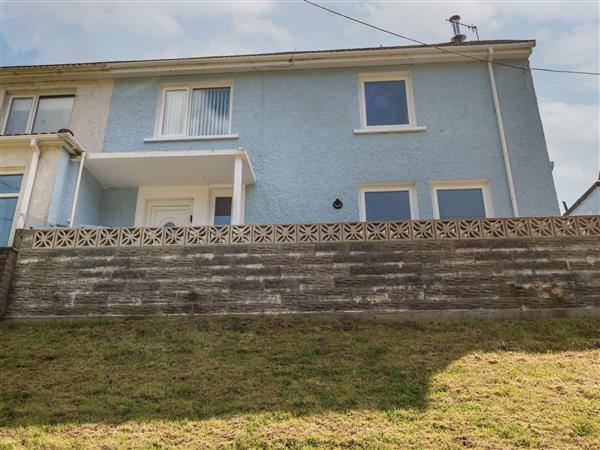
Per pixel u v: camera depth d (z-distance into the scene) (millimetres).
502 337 7777
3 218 10969
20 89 14555
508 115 13438
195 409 5789
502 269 8969
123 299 9117
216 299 9031
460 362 6914
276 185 13188
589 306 8727
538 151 13055
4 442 5125
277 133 13688
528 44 13641
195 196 13477
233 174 12938
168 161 12234
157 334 8117
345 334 8016
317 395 6055
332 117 13750
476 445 4973
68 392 6254
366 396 6012
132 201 13492
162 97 14430
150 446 5047
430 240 9188
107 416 5664
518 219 9289
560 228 9234
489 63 13945
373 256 9133
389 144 13352
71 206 11742
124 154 11977
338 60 14039
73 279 9312
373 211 12906
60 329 8484
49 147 11523
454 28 16719
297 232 9375
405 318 8711
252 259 9242
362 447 4984
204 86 14492
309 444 5047
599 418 5379
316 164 13297
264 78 14305
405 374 6566
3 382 6555
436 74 14000
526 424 5320
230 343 7727
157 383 6430
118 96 14367
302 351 7367
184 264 9273
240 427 5383
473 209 12781
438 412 5613
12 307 9195
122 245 9477
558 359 6953
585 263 8977
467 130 13359
